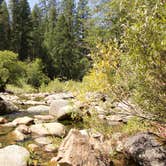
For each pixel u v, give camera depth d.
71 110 7.08
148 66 3.87
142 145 5.45
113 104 5.47
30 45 52.97
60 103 10.77
